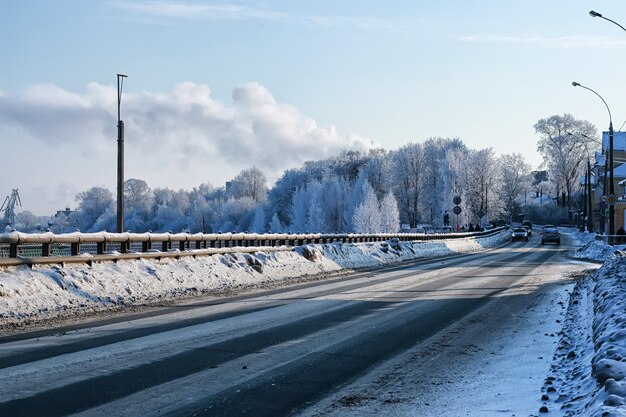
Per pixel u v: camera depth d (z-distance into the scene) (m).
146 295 18.25
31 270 15.87
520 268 32.69
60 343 10.98
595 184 108.62
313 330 12.73
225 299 18.33
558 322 14.23
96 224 142.50
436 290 21.20
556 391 8.03
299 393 7.93
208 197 187.75
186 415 6.87
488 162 122.94
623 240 48.28
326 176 135.50
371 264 36.66
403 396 7.92
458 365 9.77
